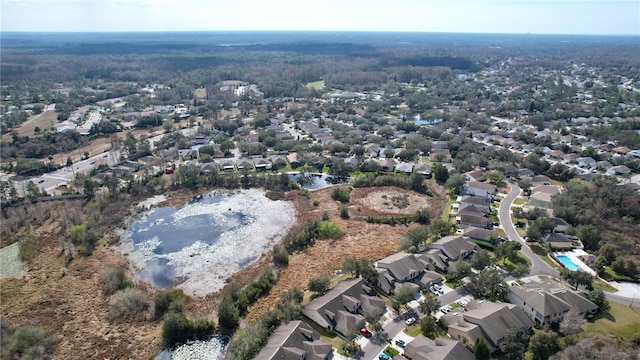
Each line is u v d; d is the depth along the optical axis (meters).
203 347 79.94
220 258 114.44
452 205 144.75
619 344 72.06
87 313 90.12
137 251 117.25
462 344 72.69
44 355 77.19
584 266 104.75
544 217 123.44
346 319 81.25
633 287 96.25
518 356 72.50
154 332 84.50
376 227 130.12
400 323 83.00
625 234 118.25
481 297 91.69
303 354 72.00
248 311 89.69
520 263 105.69
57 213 136.88
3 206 139.25
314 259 111.75
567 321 78.19
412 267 98.94
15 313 89.50
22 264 109.62
